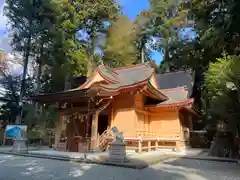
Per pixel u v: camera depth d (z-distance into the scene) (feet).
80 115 43.09
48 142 60.54
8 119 67.36
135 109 41.86
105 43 97.60
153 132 48.26
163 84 76.33
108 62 100.89
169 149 45.50
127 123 41.37
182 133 49.34
